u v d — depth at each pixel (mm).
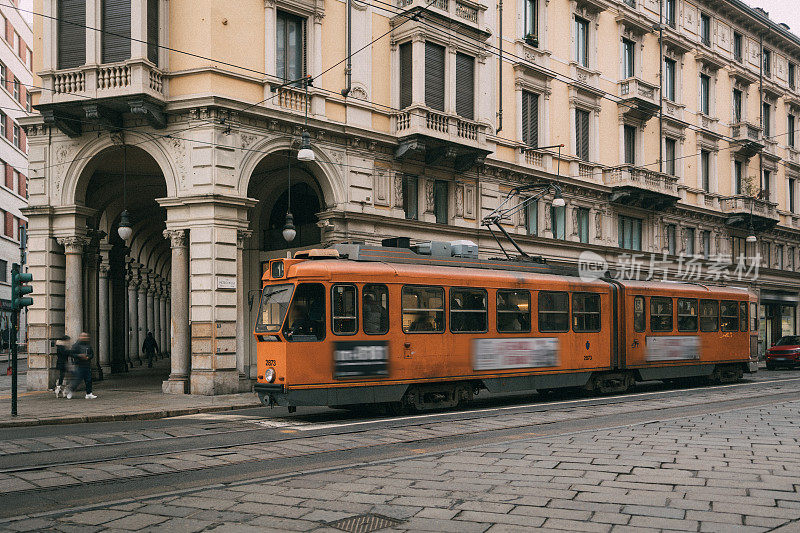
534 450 9625
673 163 33438
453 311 14469
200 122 17625
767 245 40344
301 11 19531
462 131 22281
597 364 17375
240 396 17016
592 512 6410
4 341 43344
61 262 19078
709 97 36000
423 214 22297
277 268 13102
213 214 17391
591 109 28828
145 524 6207
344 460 9156
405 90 21641
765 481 7629
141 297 35156
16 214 45094
